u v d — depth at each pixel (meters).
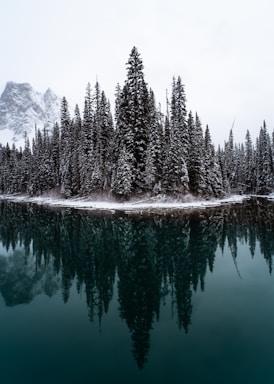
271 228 31.98
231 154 95.25
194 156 53.84
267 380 8.65
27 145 96.19
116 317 13.27
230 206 51.12
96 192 55.75
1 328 12.35
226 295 15.06
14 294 16.30
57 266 21.42
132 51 51.47
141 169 50.84
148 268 20.20
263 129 83.12
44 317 13.37
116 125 53.53
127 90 52.19
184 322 12.41
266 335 11.12
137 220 36.75
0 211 55.81
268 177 80.44
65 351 10.56
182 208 46.47
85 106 62.25
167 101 61.19
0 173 114.38
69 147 66.69
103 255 23.67
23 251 26.02
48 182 76.25
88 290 16.73
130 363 9.71
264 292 15.33
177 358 9.87
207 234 29.28
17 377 9.02
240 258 21.64
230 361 9.56
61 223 38.75
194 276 18.27
